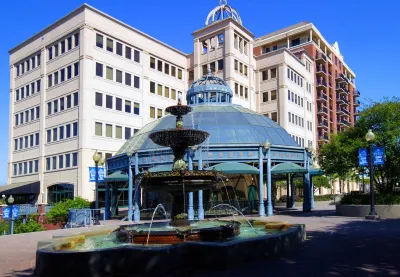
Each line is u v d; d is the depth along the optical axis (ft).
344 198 84.89
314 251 35.86
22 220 90.43
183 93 203.92
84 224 72.69
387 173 85.56
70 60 157.48
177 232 36.68
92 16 155.33
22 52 184.34
